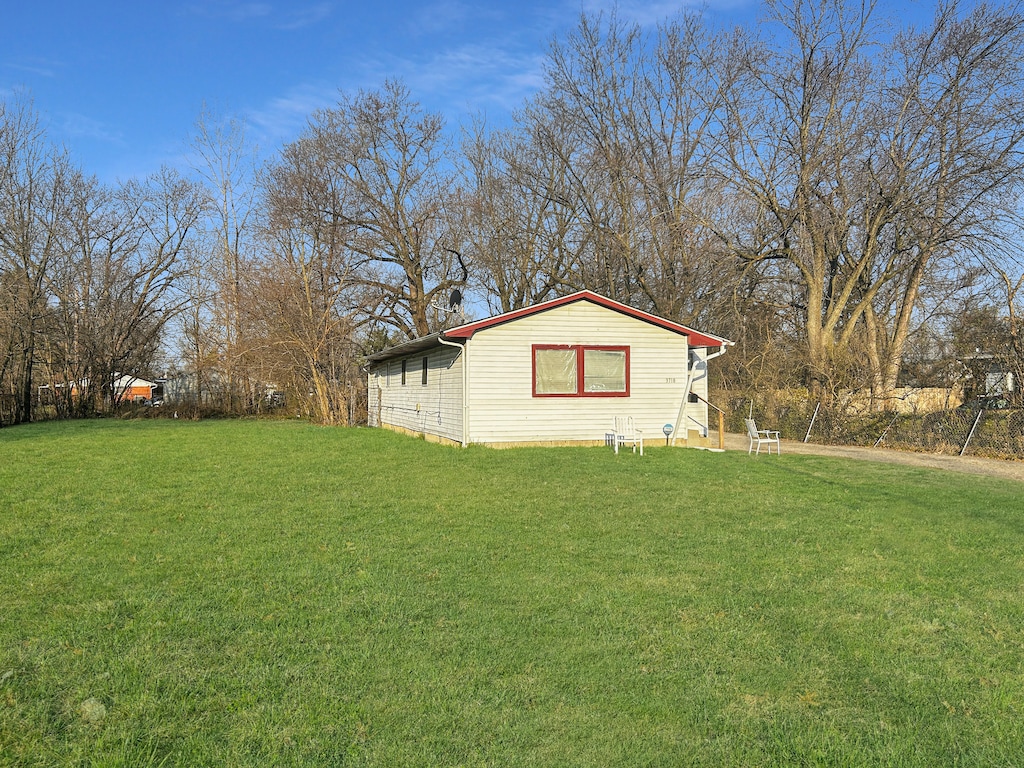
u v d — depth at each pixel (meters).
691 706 3.64
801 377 22.39
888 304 25.56
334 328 28.66
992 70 19.28
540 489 10.27
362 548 6.75
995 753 3.25
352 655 4.21
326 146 32.06
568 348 16.53
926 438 16.55
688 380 17.33
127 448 16.88
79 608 5.04
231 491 10.12
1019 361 15.69
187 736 3.32
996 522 8.02
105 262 36.19
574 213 30.58
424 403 19.88
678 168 26.47
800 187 21.97
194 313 37.44
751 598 5.26
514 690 3.79
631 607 5.04
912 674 4.03
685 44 26.62
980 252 19.94
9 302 30.17
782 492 10.06
